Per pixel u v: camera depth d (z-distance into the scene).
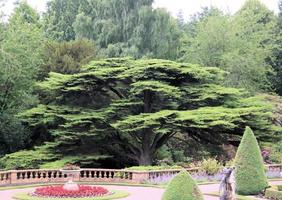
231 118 35.09
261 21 67.06
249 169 25.66
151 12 50.25
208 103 39.12
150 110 39.06
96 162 40.31
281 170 36.97
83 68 39.72
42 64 45.12
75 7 65.44
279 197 23.59
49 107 39.22
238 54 52.56
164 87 36.12
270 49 57.72
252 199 22.81
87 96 40.50
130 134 38.38
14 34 41.06
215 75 39.75
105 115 37.53
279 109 49.31
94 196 23.52
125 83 39.50
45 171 31.11
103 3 51.47
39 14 66.25
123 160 42.53
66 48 47.31
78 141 38.62
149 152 39.09
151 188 28.50
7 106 42.62
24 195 23.69
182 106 39.22
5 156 37.56
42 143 44.09
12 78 40.78
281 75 61.38
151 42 50.03
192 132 39.03
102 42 50.56
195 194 16.08
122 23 50.66
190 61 54.53
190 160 42.72
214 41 53.84
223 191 19.00
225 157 41.16
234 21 56.94
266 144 40.06
